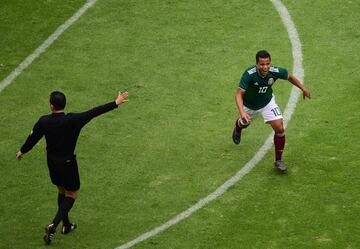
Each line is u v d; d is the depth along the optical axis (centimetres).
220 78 5019
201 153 4403
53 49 5422
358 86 4862
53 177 3725
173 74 5084
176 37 5438
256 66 4075
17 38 5550
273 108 4156
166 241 3781
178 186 4162
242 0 5769
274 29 5456
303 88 4188
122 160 4378
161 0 5819
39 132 3703
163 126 4634
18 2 5912
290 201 3988
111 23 5634
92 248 3772
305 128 4528
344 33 5384
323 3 5691
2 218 4000
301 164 4247
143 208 4019
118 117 4725
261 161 4306
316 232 3775
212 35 5425
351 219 3844
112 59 5272
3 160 4419
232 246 3712
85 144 4509
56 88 5034
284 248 3681
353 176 4134
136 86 4997
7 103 4925
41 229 3916
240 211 3944
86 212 4012
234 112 4722
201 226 3862
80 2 5888
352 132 4462
